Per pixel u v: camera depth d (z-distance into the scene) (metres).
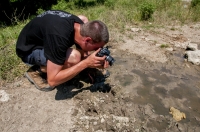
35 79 2.75
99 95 2.71
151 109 2.64
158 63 3.56
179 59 3.71
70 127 2.28
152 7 5.26
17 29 4.52
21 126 2.27
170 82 3.13
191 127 2.44
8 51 3.41
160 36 4.50
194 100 2.84
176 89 3.01
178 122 2.50
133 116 2.50
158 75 3.27
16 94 2.67
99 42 2.15
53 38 2.08
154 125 2.41
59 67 2.21
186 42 4.29
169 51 3.91
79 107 2.52
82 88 2.80
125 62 3.51
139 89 2.94
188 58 3.66
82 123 2.33
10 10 7.25
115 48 3.91
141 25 5.04
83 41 2.21
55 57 2.13
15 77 2.95
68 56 2.38
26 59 2.58
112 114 2.48
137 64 3.49
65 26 2.13
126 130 2.27
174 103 2.77
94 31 2.10
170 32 4.72
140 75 3.23
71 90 2.75
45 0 7.73
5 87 2.78
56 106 2.52
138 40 4.24
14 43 3.73
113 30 4.54
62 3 7.61
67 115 2.41
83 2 7.81
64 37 2.10
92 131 2.25
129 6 6.58
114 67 3.36
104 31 2.12
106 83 2.95
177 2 6.86
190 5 6.55
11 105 2.51
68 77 2.26
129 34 4.47
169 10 5.97
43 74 2.74
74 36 2.24
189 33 4.73
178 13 5.70
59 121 2.34
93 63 2.24
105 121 2.36
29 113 2.42
